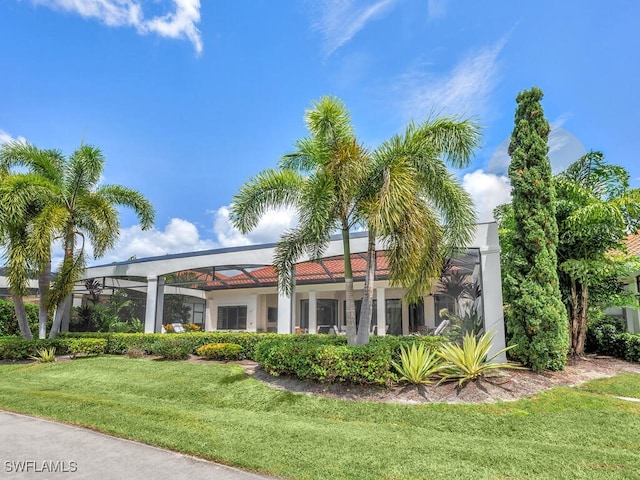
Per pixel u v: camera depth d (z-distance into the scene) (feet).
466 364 28.58
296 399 26.96
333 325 79.15
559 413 24.08
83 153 51.55
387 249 29.04
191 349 44.96
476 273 42.96
